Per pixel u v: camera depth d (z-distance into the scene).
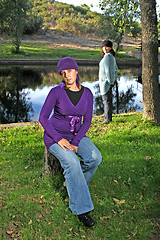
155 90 6.22
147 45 6.04
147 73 6.18
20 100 12.98
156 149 4.48
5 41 43.09
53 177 3.54
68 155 2.77
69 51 39.34
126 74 22.89
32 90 15.54
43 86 16.92
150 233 2.54
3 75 20.84
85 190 2.75
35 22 54.41
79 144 2.96
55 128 2.96
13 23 32.78
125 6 7.16
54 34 56.31
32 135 6.12
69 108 2.88
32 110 11.12
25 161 4.34
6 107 11.53
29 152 4.78
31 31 53.88
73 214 2.83
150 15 5.89
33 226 2.67
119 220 2.76
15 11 31.97
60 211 2.89
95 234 2.57
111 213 2.90
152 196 3.11
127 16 7.33
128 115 8.02
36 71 23.86
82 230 2.63
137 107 11.10
